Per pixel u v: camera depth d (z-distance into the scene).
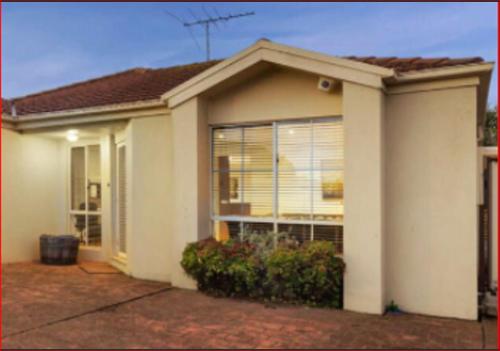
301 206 7.21
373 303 6.24
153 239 8.41
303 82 7.10
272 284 6.85
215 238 7.94
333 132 6.97
